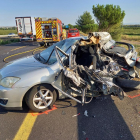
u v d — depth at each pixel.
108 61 3.96
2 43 18.36
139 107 3.38
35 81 2.99
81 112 3.22
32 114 3.20
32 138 2.50
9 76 3.05
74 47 3.48
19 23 15.34
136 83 3.79
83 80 3.15
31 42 18.50
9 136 2.56
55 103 3.60
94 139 2.45
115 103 3.56
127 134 2.54
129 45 4.77
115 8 17.70
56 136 2.53
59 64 3.09
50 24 13.71
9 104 2.99
